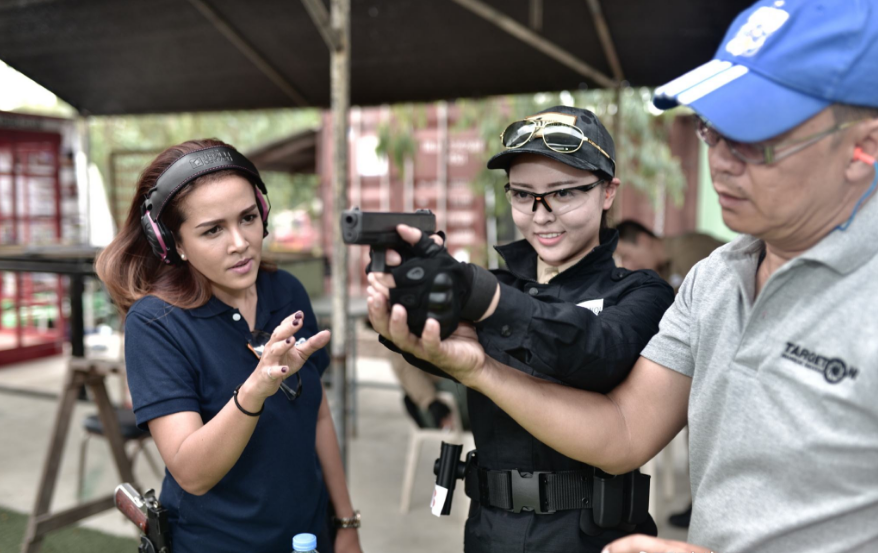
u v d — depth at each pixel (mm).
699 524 965
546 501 1199
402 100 4852
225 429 1166
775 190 779
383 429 4754
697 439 980
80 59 4375
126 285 1405
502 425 1238
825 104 735
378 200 6910
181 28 3816
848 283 804
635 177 5977
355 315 4293
